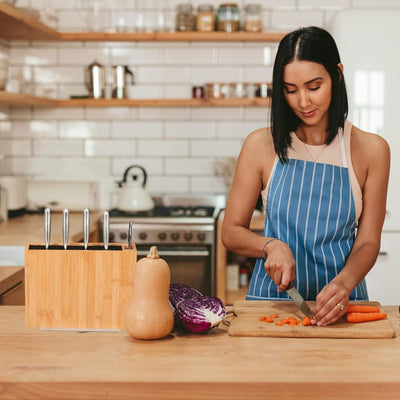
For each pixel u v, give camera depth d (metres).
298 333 1.34
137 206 3.64
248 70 3.94
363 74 3.25
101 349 1.26
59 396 1.10
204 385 1.09
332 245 1.71
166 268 1.32
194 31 3.78
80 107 4.00
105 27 3.89
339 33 3.26
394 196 3.26
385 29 3.24
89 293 1.37
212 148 3.99
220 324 1.46
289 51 1.51
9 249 2.64
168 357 1.21
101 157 4.02
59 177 4.04
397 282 3.28
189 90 3.96
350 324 1.40
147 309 1.29
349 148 1.70
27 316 1.37
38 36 3.72
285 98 1.63
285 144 1.69
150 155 4.01
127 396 1.10
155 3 3.87
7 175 3.75
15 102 3.32
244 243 1.65
